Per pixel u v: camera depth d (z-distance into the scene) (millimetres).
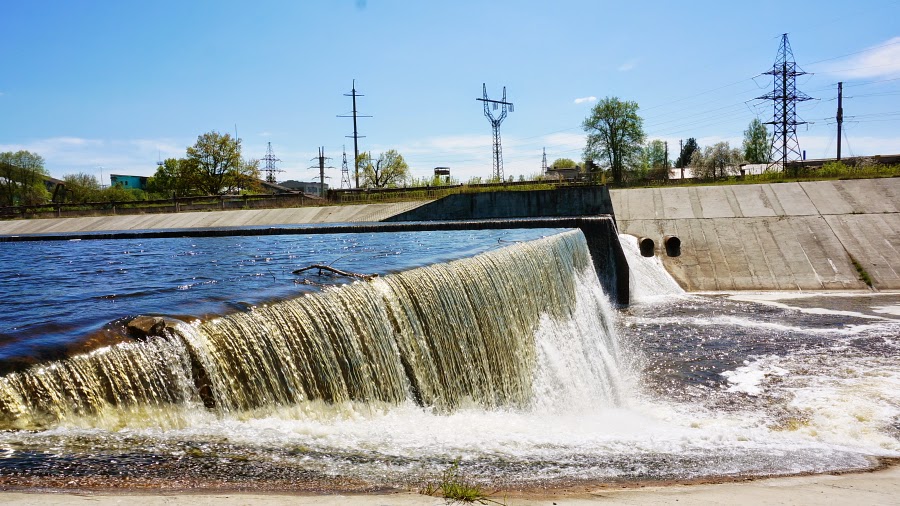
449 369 10352
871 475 7727
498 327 12227
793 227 28062
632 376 14727
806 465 8148
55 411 5539
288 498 4832
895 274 24734
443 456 6863
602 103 64875
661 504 5891
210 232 27406
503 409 11344
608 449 8172
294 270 12578
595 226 23859
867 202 29031
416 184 55719
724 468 7695
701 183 43344
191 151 61594
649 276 25406
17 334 6898
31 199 78438
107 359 6047
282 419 7086
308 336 7852
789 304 22094
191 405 6418
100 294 10383
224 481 5027
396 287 9781
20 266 15859
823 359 15289
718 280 25766
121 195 81188
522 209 31469
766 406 12219
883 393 12625
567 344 14953
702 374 14539
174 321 7199
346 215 35406
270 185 86812
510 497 5621
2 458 4836
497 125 65312
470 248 16859
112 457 5152
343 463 5996
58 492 4355
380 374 8781
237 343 7039
